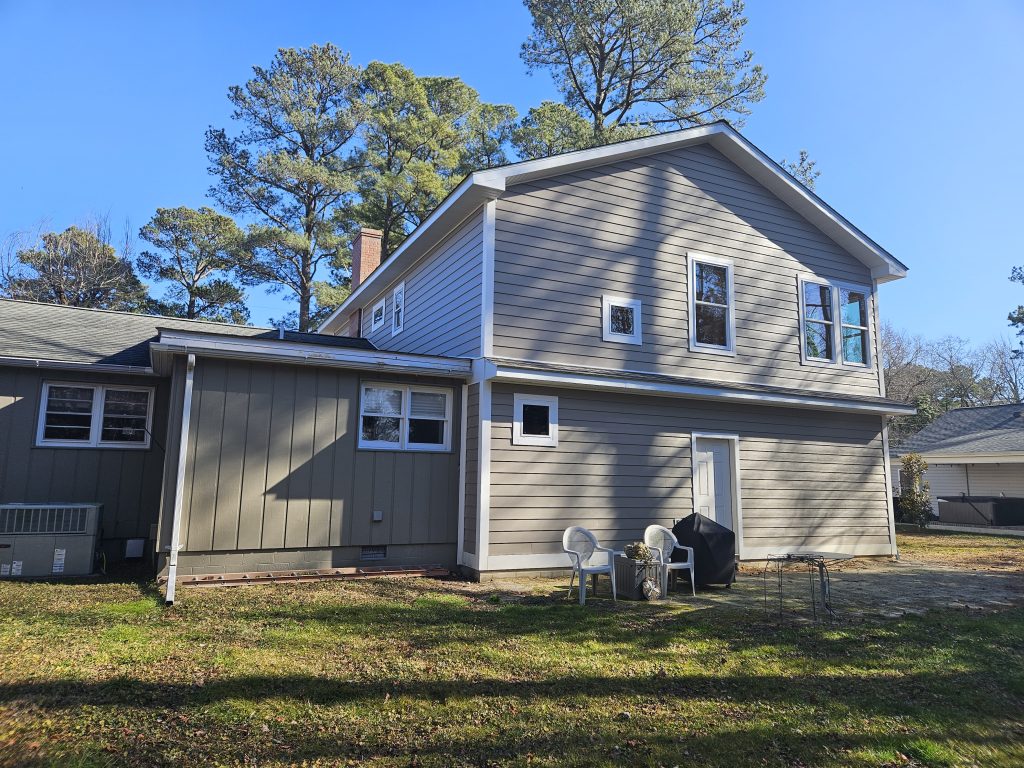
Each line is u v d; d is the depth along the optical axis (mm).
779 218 12539
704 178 11773
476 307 9766
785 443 11930
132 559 10492
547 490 9477
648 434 10500
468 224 10406
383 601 7148
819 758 3523
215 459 8203
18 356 10031
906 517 21438
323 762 3336
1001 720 4105
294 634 5676
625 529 10023
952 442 24672
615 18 26047
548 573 9273
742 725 3932
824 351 12734
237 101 29219
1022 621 6645
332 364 8812
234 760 3320
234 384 8438
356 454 9062
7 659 4738
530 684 4586
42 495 10117
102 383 10688
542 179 10172
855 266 13398
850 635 6016
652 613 6926
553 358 9812
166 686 4305
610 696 4379
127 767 3189
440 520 9461
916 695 4508
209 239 30938
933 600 7945
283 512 8508
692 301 11250
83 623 5859
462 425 9766
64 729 3592
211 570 8117
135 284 31547
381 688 4418
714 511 11039
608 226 10648
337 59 30625
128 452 10727
